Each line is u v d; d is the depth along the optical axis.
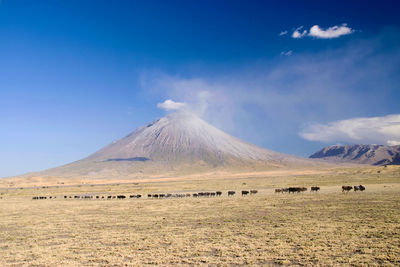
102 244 21.38
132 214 38.16
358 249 17.14
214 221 29.81
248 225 26.53
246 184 109.69
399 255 15.77
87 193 96.19
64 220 34.56
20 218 37.72
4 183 188.75
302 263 15.23
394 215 27.44
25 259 18.03
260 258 16.28
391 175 118.75
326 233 21.50
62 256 18.36
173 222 30.25
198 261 16.34
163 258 17.09
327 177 132.38
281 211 34.81
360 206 35.00
